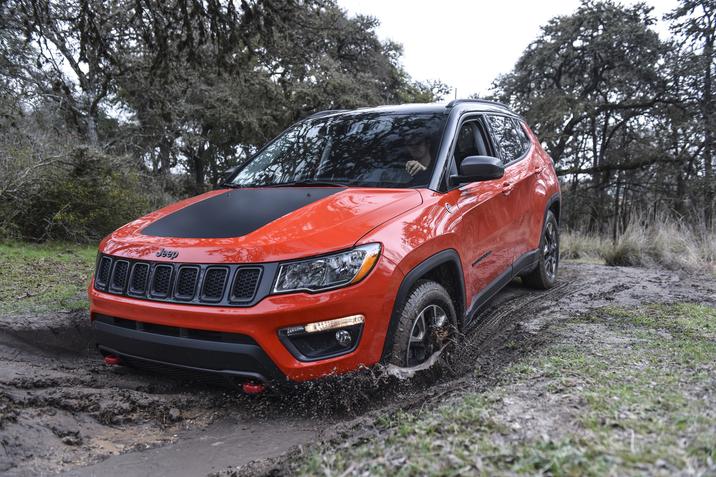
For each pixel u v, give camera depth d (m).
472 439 2.03
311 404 3.09
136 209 11.69
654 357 3.08
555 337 3.80
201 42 8.28
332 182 4.00
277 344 2.84
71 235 10.16
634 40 27.67
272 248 2.95
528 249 5.25
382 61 30.36
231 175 4.68
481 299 4.16
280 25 8.55
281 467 2.19
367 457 2.04
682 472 1.62
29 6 8.43
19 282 6.19
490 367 3.51
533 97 31.31
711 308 4.63
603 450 1.80
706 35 27.08
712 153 26.36
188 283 3.05
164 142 20.30
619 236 8.95
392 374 3.07
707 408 2.16
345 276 2.91
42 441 2.69
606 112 30.03
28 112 12.41
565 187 31.44
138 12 8.20
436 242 3.43
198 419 3.09
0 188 9.98
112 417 3.03
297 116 22.45
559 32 29.58
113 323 3.34
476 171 3.80
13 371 3.57
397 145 4.18
